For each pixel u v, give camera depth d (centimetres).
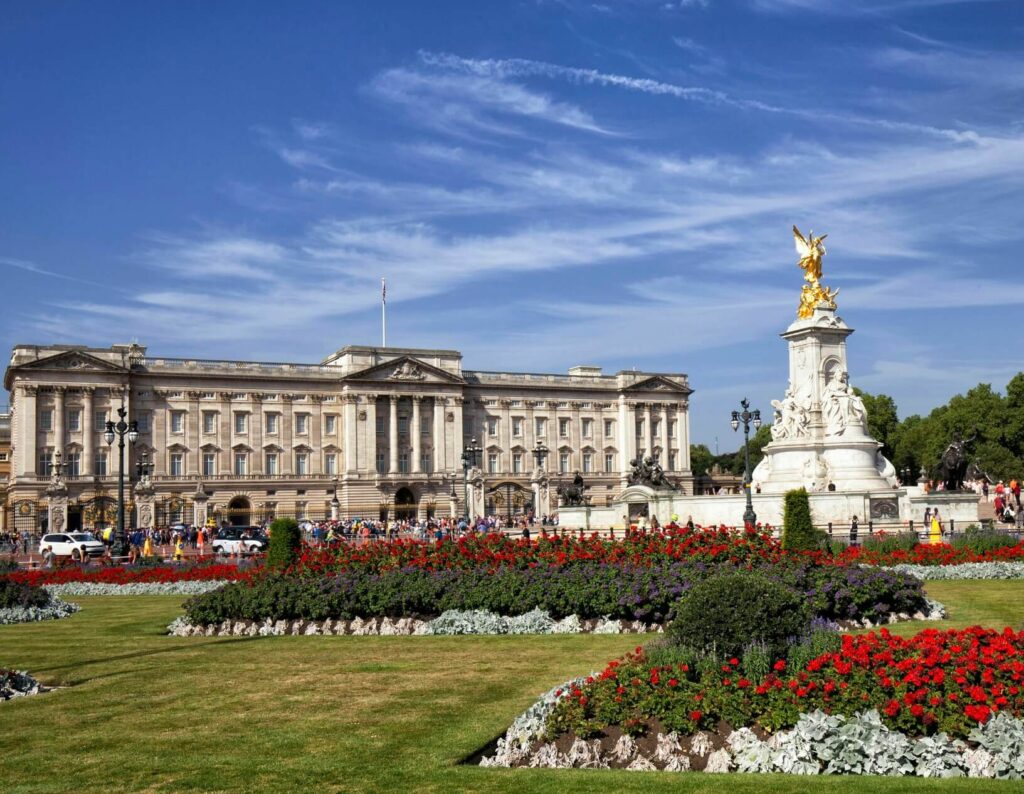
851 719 1611
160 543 11319
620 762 1628
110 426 6762
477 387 17212
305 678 2352
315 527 11025
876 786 1464
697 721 1669
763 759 1578
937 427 15738
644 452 18338
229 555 7644
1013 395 15100
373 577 3241
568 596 3019
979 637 1794
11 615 3625
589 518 8788
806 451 7475
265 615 3153
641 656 1911
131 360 14650
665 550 3262
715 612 1855
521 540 3516
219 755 1717
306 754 1711
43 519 13625
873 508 6800
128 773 1627
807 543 4019
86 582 4922
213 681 2342
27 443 13662
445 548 3456
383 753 1706
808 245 7838
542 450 13588
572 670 2364
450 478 16438
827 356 7706
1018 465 14412
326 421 15975
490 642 2800
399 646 2780
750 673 1781
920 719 1588
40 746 1800
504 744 1712
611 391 18300
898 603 2980
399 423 16312
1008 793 1414
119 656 2752
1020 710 1579
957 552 4456
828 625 2317
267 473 15475
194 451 14938
